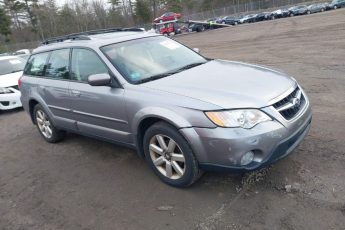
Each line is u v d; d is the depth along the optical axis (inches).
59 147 238.2
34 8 2974.9
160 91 154.9
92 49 186.7
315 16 1422.2
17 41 2945.4
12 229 150.9
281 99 144.0
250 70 170.9
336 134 191.0
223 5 3572.8
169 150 155.3
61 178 191.2
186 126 141.3
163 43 205.6
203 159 142.1
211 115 136.3
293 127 142.6
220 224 132.3
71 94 198.5
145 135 161.9
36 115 250.2
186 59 197.3
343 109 230.1
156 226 137.5
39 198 173.6
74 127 210.8
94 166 198.8
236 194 148.9
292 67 401.1
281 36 816.9
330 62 394.3
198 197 151.1
